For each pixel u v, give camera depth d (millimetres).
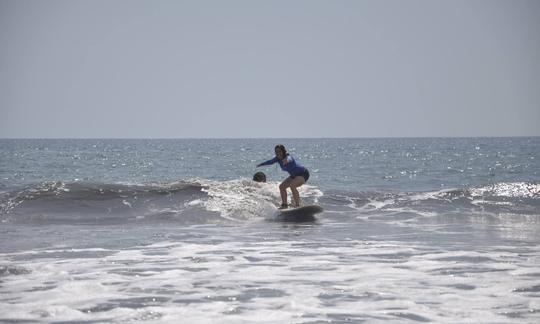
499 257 27047
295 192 44344
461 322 16500
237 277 22703
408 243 31672
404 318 16922
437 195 52375
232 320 16750
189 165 139625
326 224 40531
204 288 20781
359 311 17672
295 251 29047
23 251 28781
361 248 29859
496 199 50812
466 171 114625
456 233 35750
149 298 19281
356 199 50875
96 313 17469
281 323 16469
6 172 113688
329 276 22859
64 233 35594
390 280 22078
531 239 33188
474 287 20797
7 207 44594
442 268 24422
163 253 28359
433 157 194375
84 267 24703
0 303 18547
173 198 47250
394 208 47938
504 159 172875
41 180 94625
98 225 39531
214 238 33625
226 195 47844
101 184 50719
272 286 21078
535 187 54344
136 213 43750
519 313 17359
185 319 16859
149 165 140250
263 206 45781
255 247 30219
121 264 25406
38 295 19641
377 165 140125
